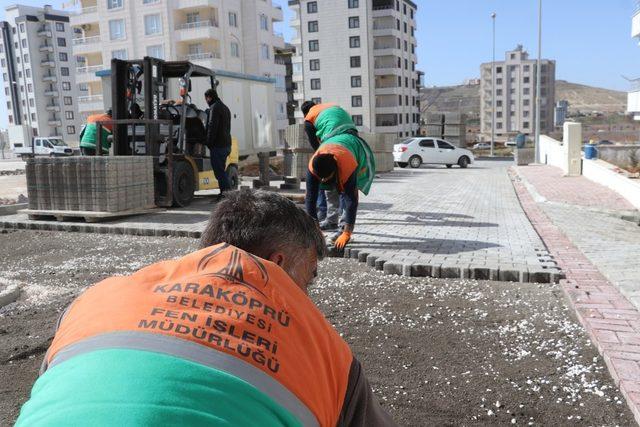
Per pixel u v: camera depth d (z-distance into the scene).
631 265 6.18
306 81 85.69
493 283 5.88
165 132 11.56
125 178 9.91
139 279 1.26
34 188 10.10
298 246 1.49
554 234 8.55
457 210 11.07
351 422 1.29
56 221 9.97
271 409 1.02
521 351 4.09
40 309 5.23
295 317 1.20
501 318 4.80
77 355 1.04
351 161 6.65
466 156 29.36
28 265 7.15
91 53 67.69
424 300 5.34
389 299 5.38
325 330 1.28
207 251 1.32
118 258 7.40
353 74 83.00
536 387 3.53
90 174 9.68
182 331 1.06
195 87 15.39
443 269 6.13
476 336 4.41
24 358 4.14
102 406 0.90
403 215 10.35
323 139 7.56
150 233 8.91
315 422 1.10
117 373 0.96
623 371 3.56
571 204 11.80
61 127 110.31
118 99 11.14
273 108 18.48
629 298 4.99
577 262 6.55
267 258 1.44
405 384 3.61
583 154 19.89
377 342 4.32
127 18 63.22
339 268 6.61
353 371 1.32
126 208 9.95
